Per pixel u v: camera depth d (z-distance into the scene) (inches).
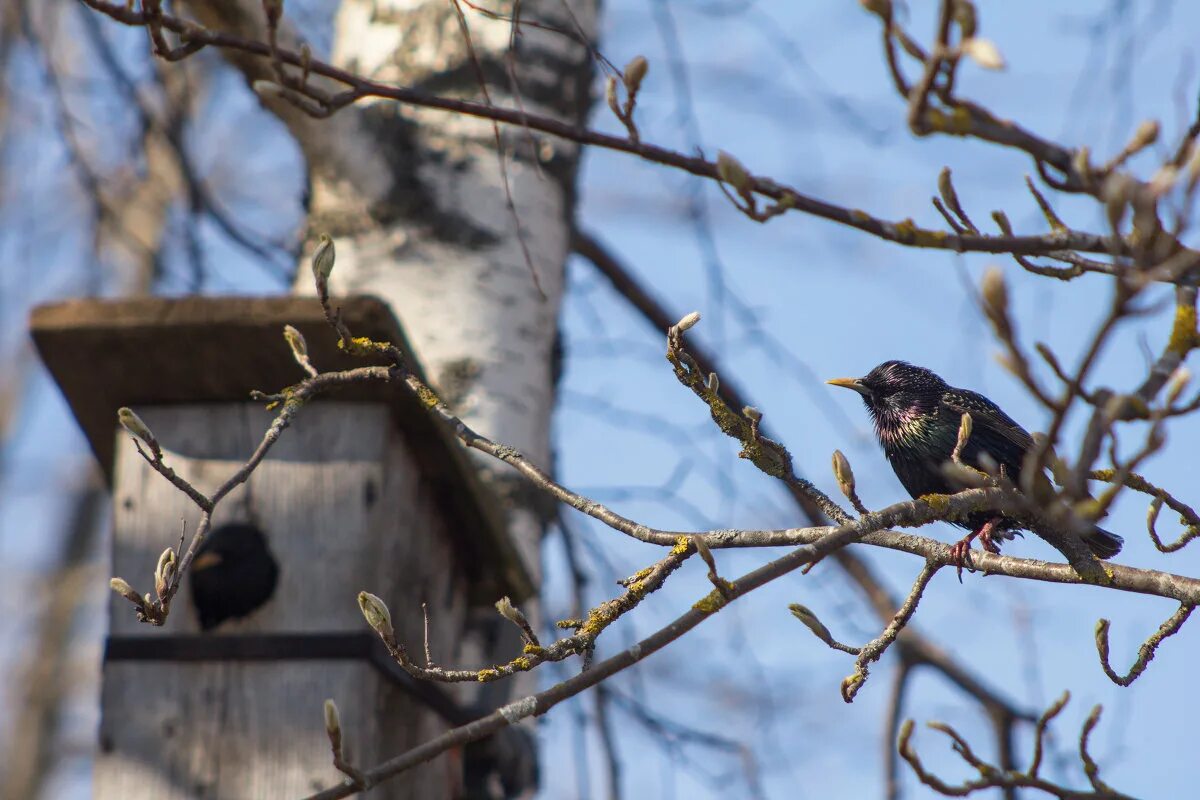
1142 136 150.1
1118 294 133.8
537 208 382.6
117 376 278.7
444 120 379.9
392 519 281.7
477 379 365.7
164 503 275.1
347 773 180.5
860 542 222.1
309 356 273.3
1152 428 144.5
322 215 380.2
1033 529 221.8
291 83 183.6
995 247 173.0
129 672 265.6
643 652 185.8
